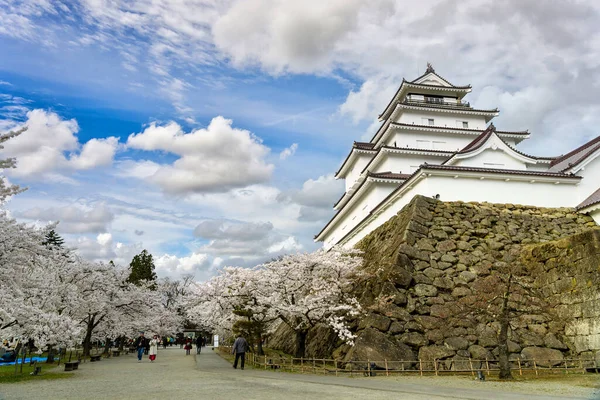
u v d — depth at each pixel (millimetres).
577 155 27359
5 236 12711
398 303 16000
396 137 34719
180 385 11648
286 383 11695
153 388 11047
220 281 19062
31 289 15250
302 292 18656
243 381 12391
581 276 15430
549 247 17266
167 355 31797
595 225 21453
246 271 18938
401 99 40094
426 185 21344
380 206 25312
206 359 24719
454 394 9281
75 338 15086
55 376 14875
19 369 17453
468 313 14992
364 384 11203
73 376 14891
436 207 20547
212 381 12586
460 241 19234
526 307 16234
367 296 17922
